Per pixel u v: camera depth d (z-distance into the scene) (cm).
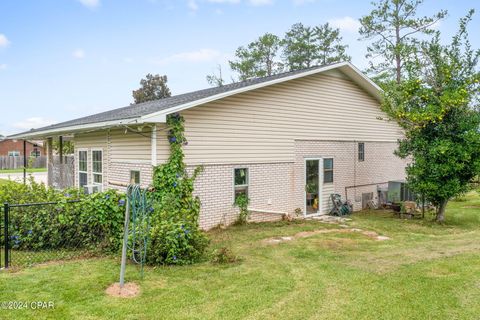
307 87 1205
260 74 3127
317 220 1155
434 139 1088
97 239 693
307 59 2997
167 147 898
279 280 557
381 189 1473
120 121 841
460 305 474
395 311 455
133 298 475
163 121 820
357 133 1395
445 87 1066
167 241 620
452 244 817
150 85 4184
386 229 1009
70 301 459
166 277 557
